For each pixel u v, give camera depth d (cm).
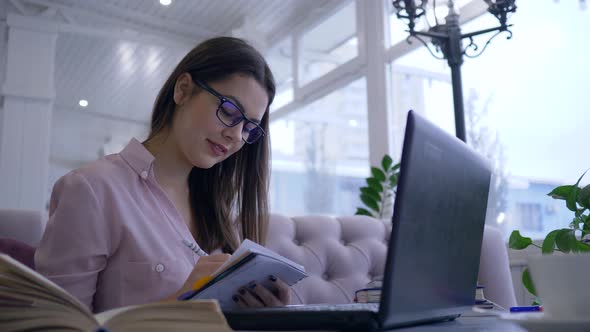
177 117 128
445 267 69
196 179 143
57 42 620
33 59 539
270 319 57
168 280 112
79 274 102
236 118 123
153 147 131
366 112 463
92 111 857
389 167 349
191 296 79
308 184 520
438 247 65
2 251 145
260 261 81
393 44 437
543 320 46
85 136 912
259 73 127
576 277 47
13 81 529
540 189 294
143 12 558
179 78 126
